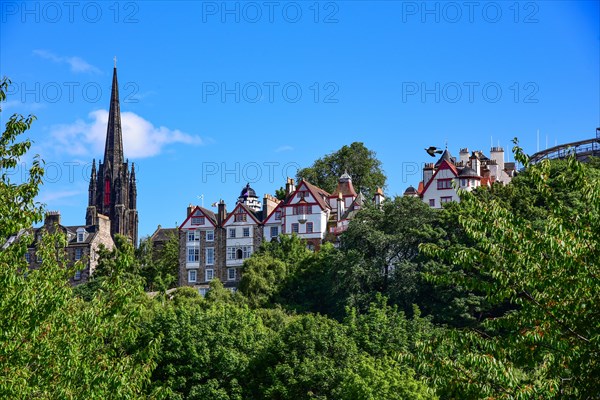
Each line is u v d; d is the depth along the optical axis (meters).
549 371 33.88
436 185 150.88
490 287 35.00
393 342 82.06
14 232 43.69
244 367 78.75
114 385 41.06
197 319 82.12
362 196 169.12
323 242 154.00
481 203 35.41
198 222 160.12
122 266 44.88
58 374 40.41
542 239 33.72
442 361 34.47
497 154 176.12
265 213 159.50
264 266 130.62
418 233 119.94
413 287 111.62
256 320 90.62
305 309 123.56
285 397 75.75
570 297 33.47
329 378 75.75
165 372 77.62
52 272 43.09
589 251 33.28
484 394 33.34
